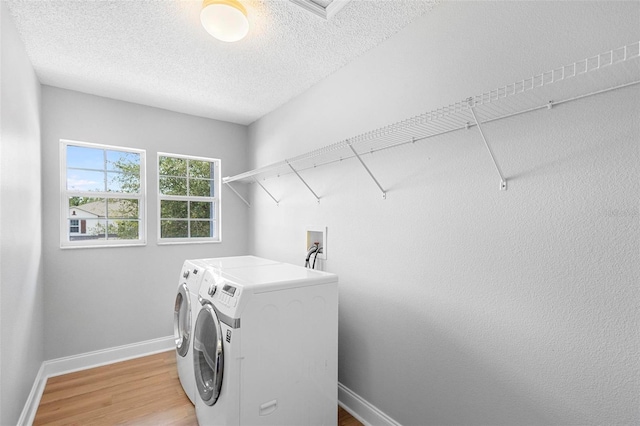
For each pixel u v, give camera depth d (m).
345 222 2.21
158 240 3.08
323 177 2.44
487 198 1.38
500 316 1.33
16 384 1.71
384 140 1.75
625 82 1.01
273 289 1.57
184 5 1.61
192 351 2.01
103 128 2.79
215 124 3.45
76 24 1.76
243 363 1.47
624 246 1.01
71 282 2.62
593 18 1.08
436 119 1.38
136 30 1.83
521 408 1.26
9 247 1.56
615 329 1.03
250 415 1.49
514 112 1.28
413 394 1.70
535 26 1.22
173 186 3.27
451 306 1.52
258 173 2.86
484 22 1.40
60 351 2.56
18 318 1.74
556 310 1.16
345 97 2.22
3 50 1.50
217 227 3.53
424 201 1.66
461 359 1.48
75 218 2.72
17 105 1.74
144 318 2.96
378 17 1.70
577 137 1.11
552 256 1.17
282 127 3.00
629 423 1.00
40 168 2.43
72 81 2.49
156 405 2.09
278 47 2.00
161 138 3.10
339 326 2.24
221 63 2.22
